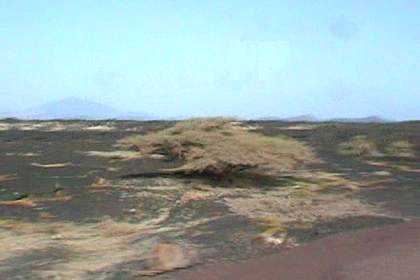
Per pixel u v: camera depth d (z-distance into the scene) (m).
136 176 18.52
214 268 8.88
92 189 16.30
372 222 12.82
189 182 17.86
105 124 45.81
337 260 9.04
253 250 10.18
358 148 28.14
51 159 22.52
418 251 9.49
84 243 11.12
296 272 8.41
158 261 9.31
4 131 38.59
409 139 32.12
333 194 17.31
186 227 12.34
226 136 19.48
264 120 50.53
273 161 19.08
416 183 19.77
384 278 7.93
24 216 13.36
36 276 8.77
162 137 20.75
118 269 9.11
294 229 11.90
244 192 16.91
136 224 12.82
